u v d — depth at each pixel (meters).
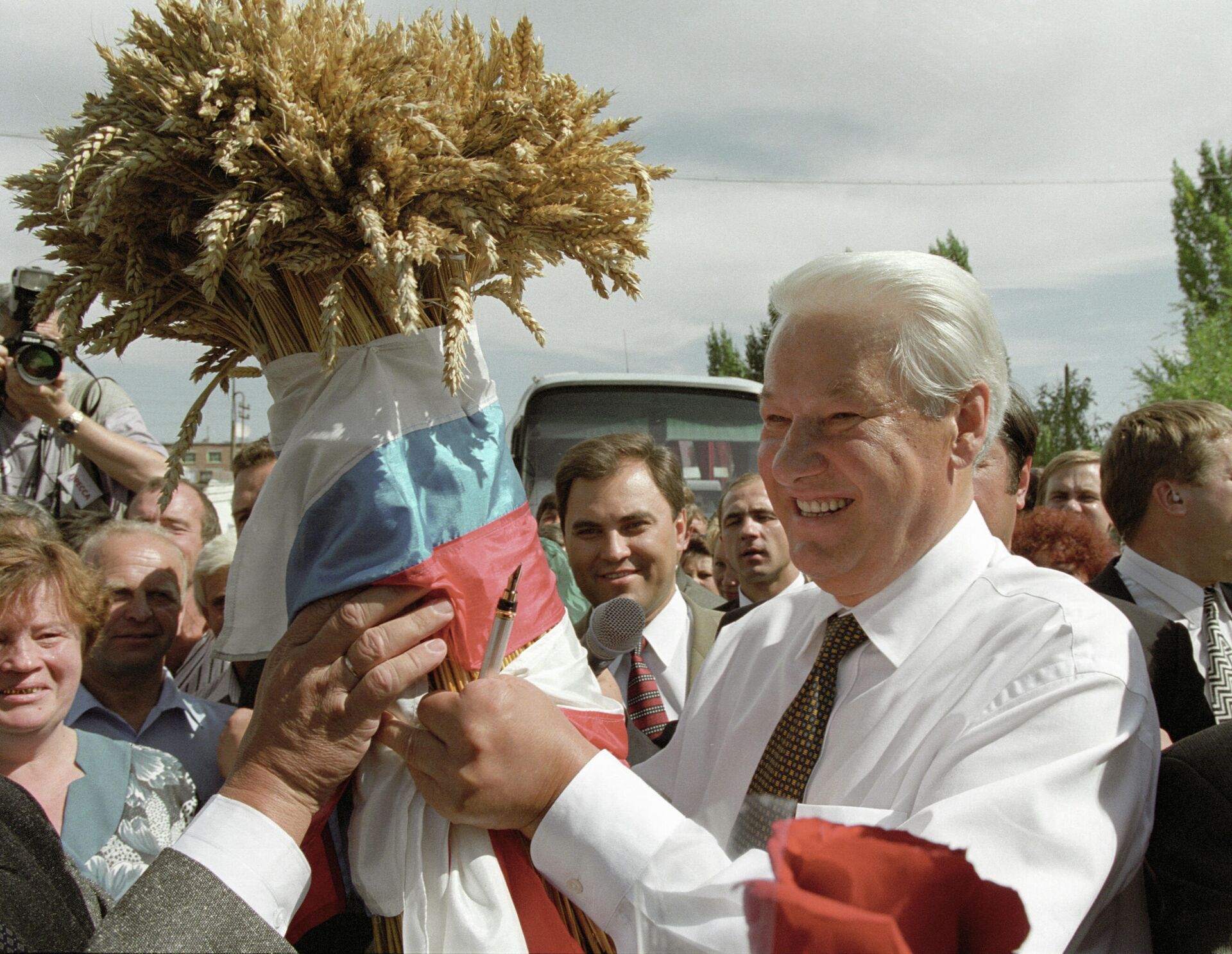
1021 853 1.11
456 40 1.50
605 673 1.95
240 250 1.36
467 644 1.41
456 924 1.32
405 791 1.40
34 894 1.14
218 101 1.32
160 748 2.63
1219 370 23.98
